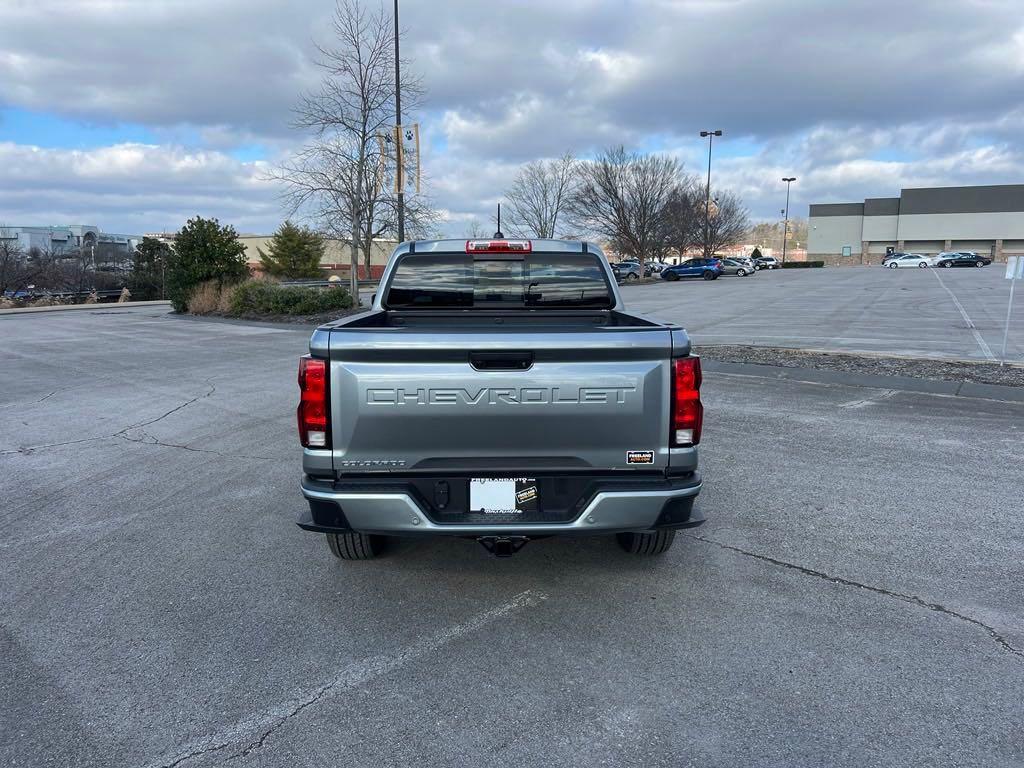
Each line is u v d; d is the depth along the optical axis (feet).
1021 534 14.98
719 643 10.96
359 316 14.62
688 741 8.73
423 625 11.73
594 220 157.38
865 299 85.46
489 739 8.85
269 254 232.12
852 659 10.45
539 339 10.66
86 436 25.73
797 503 17.03
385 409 10.85
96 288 156.46
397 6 67.05
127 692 9.97
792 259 366.22
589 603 12.36
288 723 9.23
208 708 9.58
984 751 8.43
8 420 28.66
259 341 56.08
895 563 13.70
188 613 12.28
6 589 13.35
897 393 29.66
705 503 17.10
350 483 11.12
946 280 123.03
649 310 76.13
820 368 33.86
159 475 20.74
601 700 9.61
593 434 10.96
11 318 92.38
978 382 29.50
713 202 185.57
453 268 16.58
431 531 11.03
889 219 293.84
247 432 25.71
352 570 13.91
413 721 9.23
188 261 92.12
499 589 12.98
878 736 8.73
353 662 10.66
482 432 10.91
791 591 12.64
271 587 13.24
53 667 10.64
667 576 13.34
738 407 27.37
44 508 17.98
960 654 10.53
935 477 18.80
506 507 11.19
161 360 46.03
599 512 11.00
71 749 8.77
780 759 8.38
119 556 14.84
